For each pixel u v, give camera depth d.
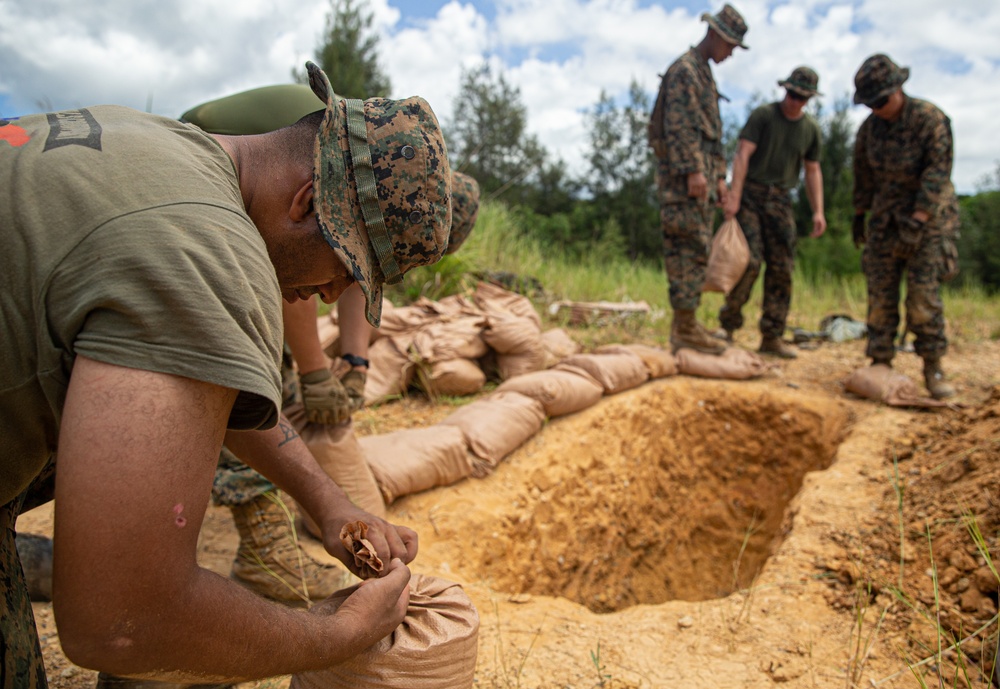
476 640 1.56
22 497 1.16
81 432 0.80
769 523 4.85
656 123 4.78
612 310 6.42
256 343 0.91
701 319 7.21
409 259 1.16
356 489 2.70
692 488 5.05
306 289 1.24
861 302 8.77
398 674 1.43
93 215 0.85
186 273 0.85
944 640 2.30
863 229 5.13
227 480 2.18
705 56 4.68
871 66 4.34
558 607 2.66
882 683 2.12
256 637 0.96
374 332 4.59
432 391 4.46
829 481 3.62
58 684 1.94
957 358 5.75
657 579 4.65
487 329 4.65
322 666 1.10
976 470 3.07
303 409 2.69
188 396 0.84
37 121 0.98
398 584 1.26
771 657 2.26
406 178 1.09
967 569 2.55
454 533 3.12
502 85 24.67
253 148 1.08
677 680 2.14
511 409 3.89
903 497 3.24
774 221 5.54
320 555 2.68
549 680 2.11
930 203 4.36
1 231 0.85
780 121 5.25
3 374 0.88
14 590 1.10
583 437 4.17
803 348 6.25
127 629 0.82
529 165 24.45
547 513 3.70
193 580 0.87
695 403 5.14
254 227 0.98
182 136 1.00
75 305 0.83
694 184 4.61
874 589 2.63
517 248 8.04
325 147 1.06
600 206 24.62
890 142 4.48
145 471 0.81
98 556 0.79
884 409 4.66
